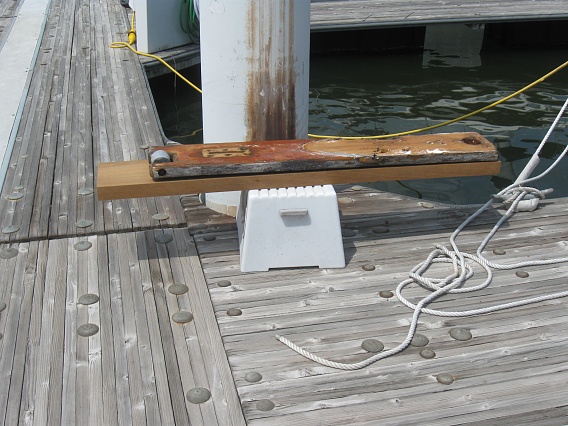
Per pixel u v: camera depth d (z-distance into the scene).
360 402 2.51
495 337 2.90
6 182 4.55
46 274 3.38
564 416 2.43
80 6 11.47
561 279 3.37
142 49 8.42
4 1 11.67
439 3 11.32
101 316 3.03
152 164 3.26
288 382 2.62
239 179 3.32
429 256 3.51
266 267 3.42
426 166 3.41
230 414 2.45
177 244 3.70
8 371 2.67
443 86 9.49
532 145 7.25
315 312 3.08
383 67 10.50
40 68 7.68
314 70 10.37
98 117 6.01
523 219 4.05
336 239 3.41
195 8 8.16
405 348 2.82
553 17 10.05
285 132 3.92
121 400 2.52
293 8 3.67
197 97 9.08
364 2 11.61
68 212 4.07
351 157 3.37
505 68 10.36
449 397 2.53
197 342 2.86
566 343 2.85
